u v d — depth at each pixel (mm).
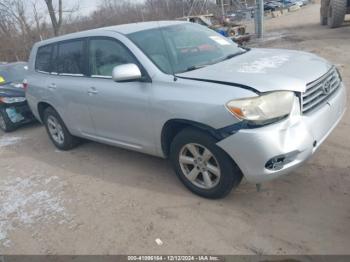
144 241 3377
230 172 3484
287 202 3592
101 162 5281
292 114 3244
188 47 4332
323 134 3512
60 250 3447
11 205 4434
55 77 5516
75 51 5086
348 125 5078
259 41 16016
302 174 4027
